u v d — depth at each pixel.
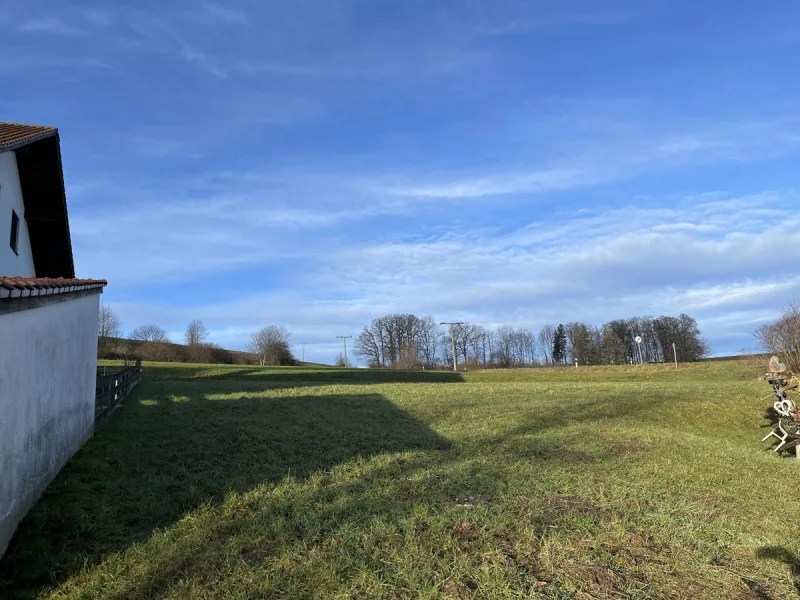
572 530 4.86
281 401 14.11
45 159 11.98
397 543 4.45
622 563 4.25
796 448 10.33
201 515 5.25
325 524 4.85
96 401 9.62
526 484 6.31
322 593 3.63
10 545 4.50
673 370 35.66
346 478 6.57
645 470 7.39
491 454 8.10
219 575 3.90
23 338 4.99
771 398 15.77
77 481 6.22
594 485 6.40
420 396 15.73
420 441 9.15
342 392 17.05
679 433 11.00
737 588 3.95
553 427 10.91
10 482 4.56
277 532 4.67
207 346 66.56
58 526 4.89
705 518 5.46
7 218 11.22
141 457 7.55
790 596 3.85
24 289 4.61
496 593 3.67
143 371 33.06
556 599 3.62
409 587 3.74
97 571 4.09
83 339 8.26
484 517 5.06
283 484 6.25
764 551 4.62
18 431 4.82
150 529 4.98
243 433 9.32
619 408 13.98
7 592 3.80
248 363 69.12
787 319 30.22
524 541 4.56
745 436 12.88
